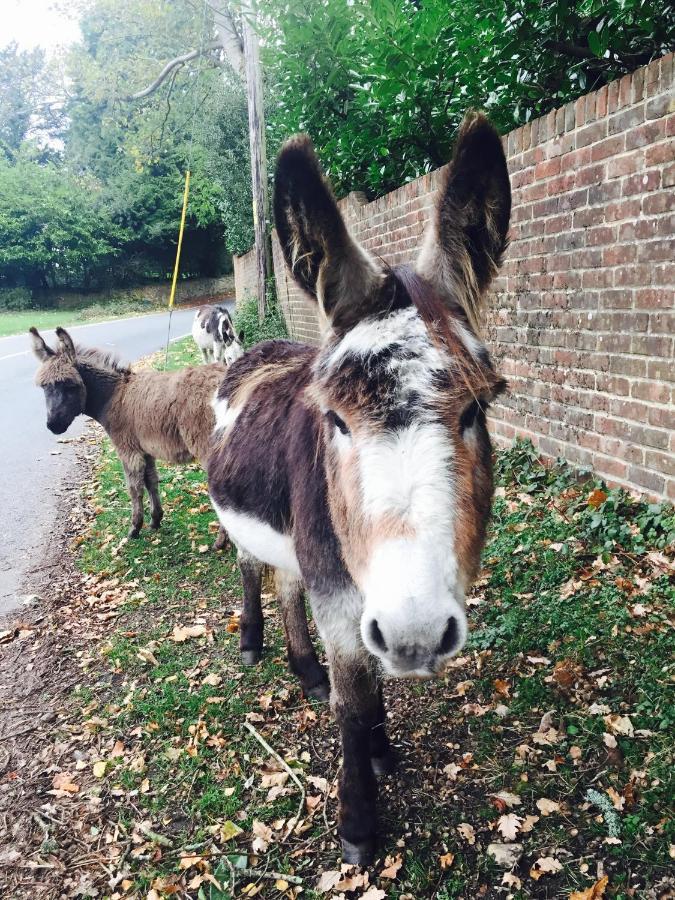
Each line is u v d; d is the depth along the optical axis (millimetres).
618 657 2910
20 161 40438
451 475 1547
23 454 8625
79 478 7520
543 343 4578
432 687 3092
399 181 7492
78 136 40812
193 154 33656
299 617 3283
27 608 4512
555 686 2873
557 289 4320
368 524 1536
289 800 2611
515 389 5039
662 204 3320
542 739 2615
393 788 2566
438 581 1474
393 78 5605
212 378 5051
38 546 5613
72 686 3604
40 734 3229
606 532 3691
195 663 3658
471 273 1782
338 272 1704
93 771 2928
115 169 39750
